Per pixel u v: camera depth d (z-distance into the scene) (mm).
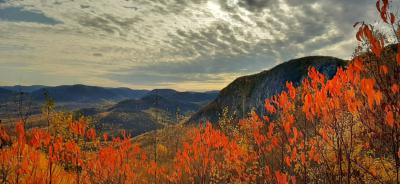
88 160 7816
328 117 3715
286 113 4273
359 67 3113
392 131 2980
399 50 2693
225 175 9562
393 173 4566
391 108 2908
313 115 3812
